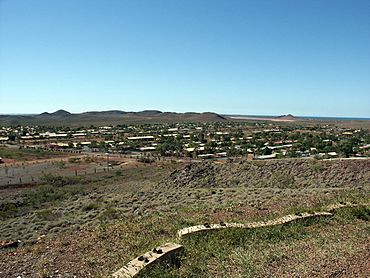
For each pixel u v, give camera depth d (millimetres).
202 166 37562
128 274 6898
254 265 7812
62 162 63344
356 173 28062
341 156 53375
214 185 33000
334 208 12289
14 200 33406
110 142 102188
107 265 7945
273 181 30469
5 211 27875
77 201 29234
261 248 8969
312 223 10961
